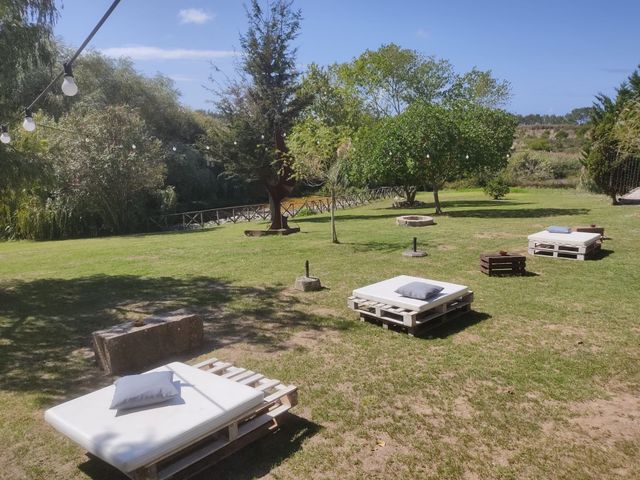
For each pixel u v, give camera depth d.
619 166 18.61
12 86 9.14
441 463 2.95
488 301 6.36
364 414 3.57
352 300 5.80
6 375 4.54
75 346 5.31
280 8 16.59
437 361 4.49
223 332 5.57
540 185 30.56
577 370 4.20
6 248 15.93
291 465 2.98
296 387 3.72
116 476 2.96
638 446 3.08
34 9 9.05
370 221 16.98
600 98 21.92
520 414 3.50
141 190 22.89
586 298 6.33
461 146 17.22
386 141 17.58
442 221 15.48
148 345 4.68
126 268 9.85
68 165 19.75
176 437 2.65
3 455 3.22
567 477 2.79
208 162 31.30
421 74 32.59
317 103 26.50
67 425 2.79
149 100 29.67
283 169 14.42
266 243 12.39
